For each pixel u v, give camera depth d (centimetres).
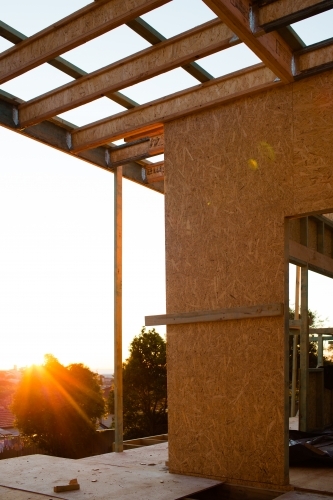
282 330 482
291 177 493
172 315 553
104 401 1537
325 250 782
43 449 1427
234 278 520
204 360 530
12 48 496
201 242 548
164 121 583
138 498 434
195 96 559
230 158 536
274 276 494
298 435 638
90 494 447
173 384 548
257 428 484
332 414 893
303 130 491
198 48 457
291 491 455
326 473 511
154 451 666
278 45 457
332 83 477
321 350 1035
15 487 475
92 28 436
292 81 494
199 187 556
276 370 481
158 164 795
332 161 470
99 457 623
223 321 521
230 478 493
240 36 407
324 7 376
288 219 503
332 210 471
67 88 555
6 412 2748
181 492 452
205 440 516
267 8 403
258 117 520
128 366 1567
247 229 517
